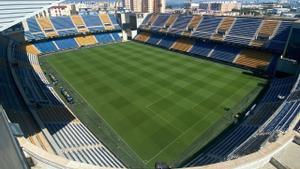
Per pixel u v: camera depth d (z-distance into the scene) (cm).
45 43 7056
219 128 3020
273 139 1322
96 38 8156
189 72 4991
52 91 4128
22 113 2897
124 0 18075
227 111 3412
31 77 4453
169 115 3341
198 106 3566
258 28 5678
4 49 5247
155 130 3012
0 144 912
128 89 4209
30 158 1187
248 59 5328
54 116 3170
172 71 5066
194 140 2808
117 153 2614
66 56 6394
